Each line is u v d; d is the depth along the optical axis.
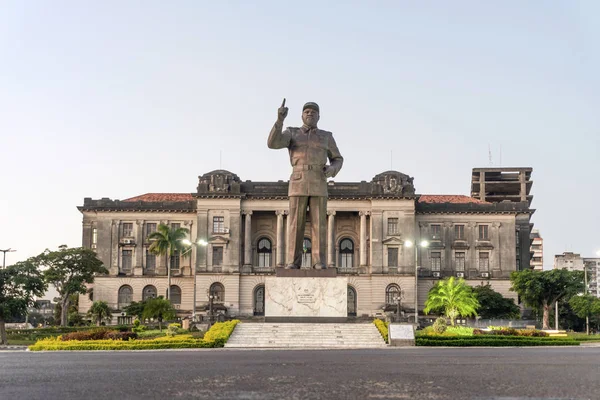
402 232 121.38
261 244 127.56
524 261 128.25
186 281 124.44
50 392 16.69
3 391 16.91
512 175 177.38
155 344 42.56
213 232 121.31
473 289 115.38
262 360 28.30
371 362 26.75
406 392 16.75
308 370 22.67
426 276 124.25
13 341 69.31
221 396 15.92
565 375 20.97
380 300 120.00
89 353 37.09
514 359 29.05
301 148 47.44
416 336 46.75
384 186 122.12
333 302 47.38
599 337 68.75
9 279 67.88
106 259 125.31
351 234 126.44
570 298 112.81
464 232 126.81
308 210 48.34
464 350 39.53
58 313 126.00
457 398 15.73
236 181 123.19
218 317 95.88
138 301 120.81
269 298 47.47
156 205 126.56
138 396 15.93
